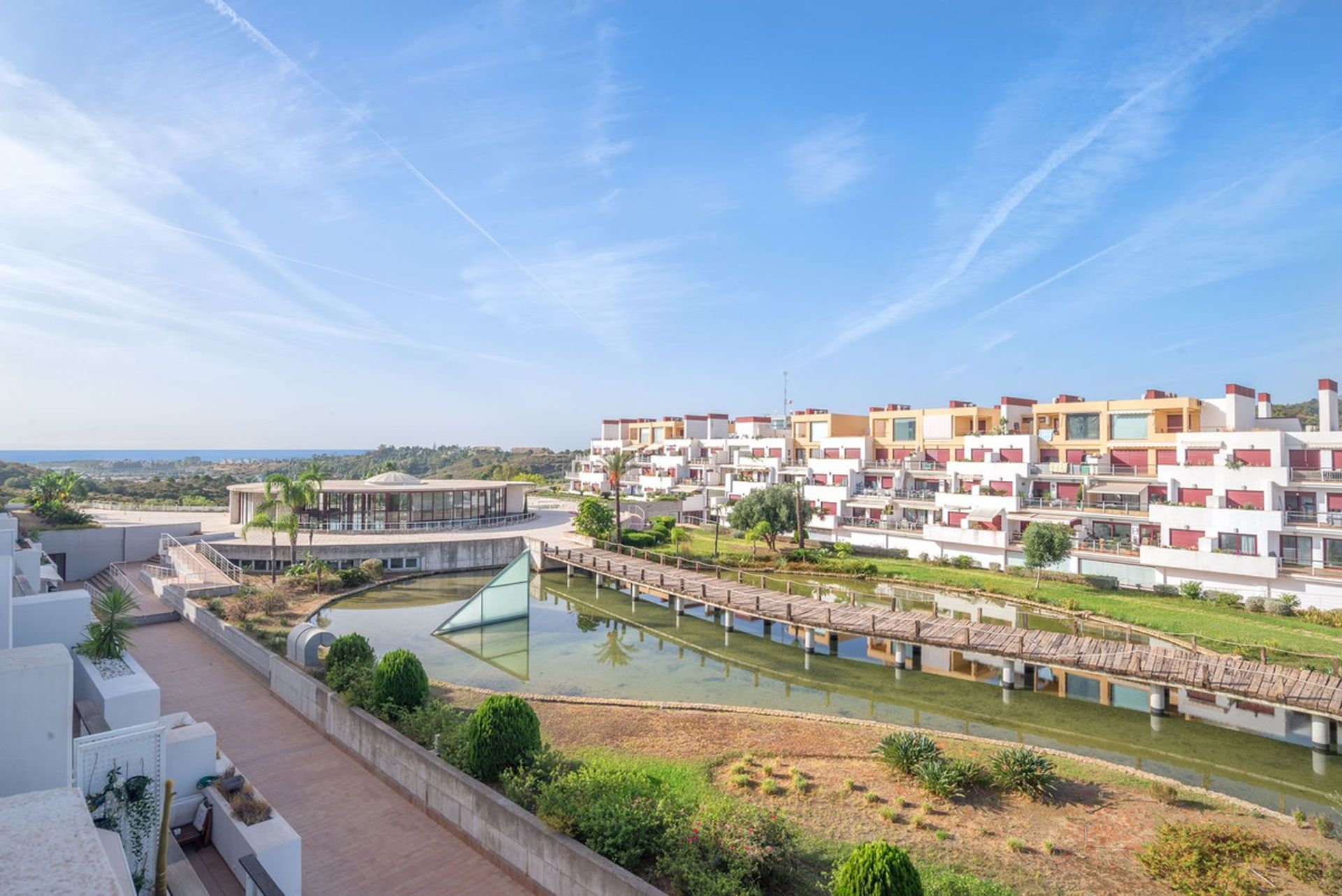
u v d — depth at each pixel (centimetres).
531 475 11738
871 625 2992
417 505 5941
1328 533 3575
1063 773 1805
